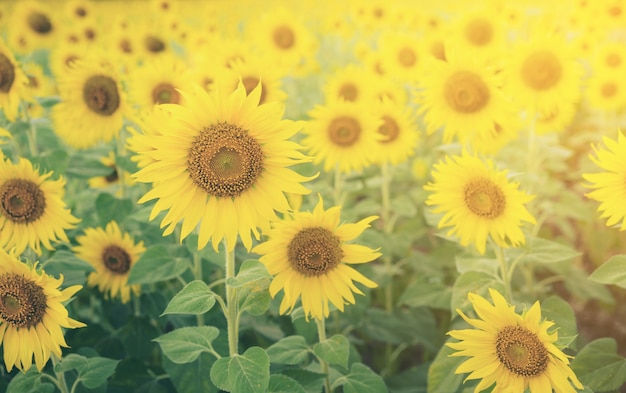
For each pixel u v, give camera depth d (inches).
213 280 58.1
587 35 96.4
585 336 65.9
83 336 51.4
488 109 51.8
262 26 97.5
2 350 49.6
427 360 62.4
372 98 76.1
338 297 36.6
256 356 34.3
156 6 152.1
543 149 62.5
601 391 40.1
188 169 33.9
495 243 42.1
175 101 61.7
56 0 212.1
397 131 64.1
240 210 34.0
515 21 118.6
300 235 36.3
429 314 61.4
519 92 57.9
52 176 49.9
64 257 45.3
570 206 59.7
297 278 36.5
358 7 151.7
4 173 40.8
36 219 41.6
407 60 92.0
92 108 56.9
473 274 41.9
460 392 44.9
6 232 41.1
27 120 52.9
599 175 35.2
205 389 43.8
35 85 64.7
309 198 60.1
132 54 105.7
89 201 61.3
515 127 55.1
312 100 102.3
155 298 52.9
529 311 32.8
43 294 35.5
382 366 65.0
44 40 109.8
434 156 78.8
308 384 39.9
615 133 83.6
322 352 38.4
